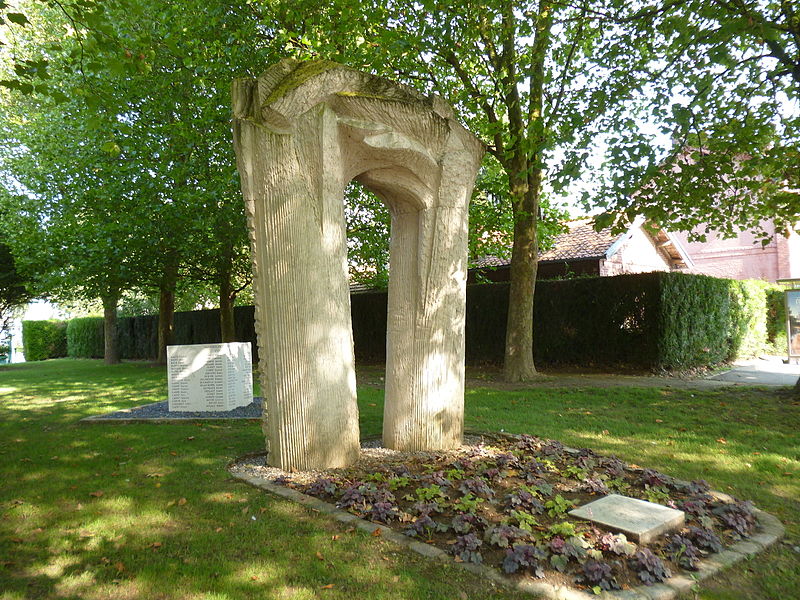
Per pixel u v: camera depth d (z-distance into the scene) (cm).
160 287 1862
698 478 495
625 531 346
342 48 1116
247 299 2978
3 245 2230
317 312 499
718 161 905
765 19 765
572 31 1115
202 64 1183
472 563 322
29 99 1808
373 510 390
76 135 1527
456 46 1099
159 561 338
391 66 1107
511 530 346
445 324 560
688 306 1415
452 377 568
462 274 574
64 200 1608
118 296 1906
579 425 730
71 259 1550
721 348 1573
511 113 1198
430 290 553
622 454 578
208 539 366
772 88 860
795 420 736
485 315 1655
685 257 2419
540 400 949
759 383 1155
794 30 837
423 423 556
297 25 1152
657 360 1335
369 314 1916
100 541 369
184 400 895
